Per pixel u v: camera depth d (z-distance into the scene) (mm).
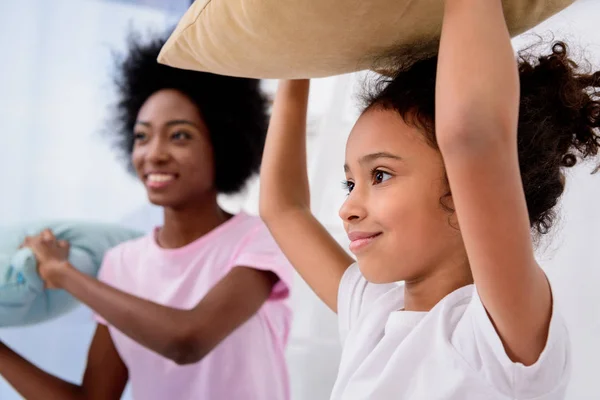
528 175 662
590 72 751
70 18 1969
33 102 1953
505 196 507
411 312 691
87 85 1971
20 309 1286
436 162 650
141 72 1479
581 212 1142
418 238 653
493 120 491
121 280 1371
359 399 673
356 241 676
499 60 503
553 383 581
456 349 613
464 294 660
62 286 1244
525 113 662
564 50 705
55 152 1964
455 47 511
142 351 1296
